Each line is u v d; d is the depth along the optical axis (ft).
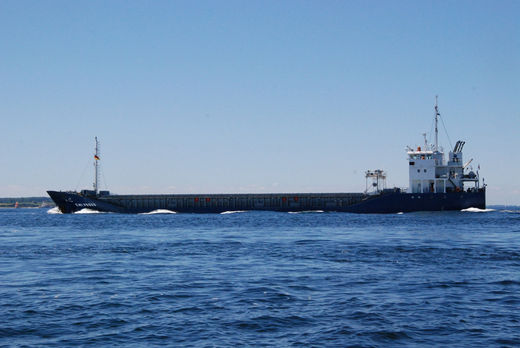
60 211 505.66
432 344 62.64
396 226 278.67
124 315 76.59
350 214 432.66
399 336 65.57
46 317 75.61
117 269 122.83
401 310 78.54
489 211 453.58
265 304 83.15
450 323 71.31
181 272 117.08
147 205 491.72
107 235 235.20
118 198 492.95
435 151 416.05
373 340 64.03
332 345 62.23
